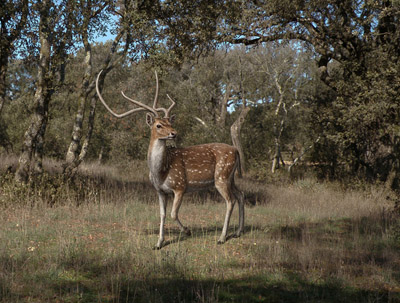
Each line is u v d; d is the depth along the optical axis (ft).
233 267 15.65
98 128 69.41
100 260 15.90
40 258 15.96
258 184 52.01
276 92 79.77
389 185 42.63
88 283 13.56
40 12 30.30
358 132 43.14
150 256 16.43
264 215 29.35
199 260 16.55
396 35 40.45
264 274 14.56
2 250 16.28
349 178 47.34
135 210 28.22
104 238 19.65
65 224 22.84
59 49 31.58
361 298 12.65
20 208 25.82
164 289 12.98
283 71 77.51
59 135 64.95
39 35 31.37
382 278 14.37
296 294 12.99
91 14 33.76
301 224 25.50
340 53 44.91
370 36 42.57
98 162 64.18
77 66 66.28
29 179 29.60
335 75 50.31
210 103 83.97
